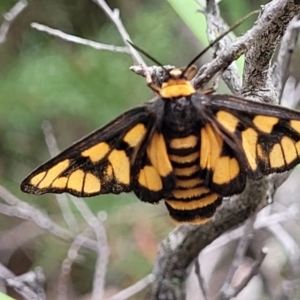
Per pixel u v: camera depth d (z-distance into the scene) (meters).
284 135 0.18
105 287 0.32
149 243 0.32
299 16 0.21
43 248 0.35
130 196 0.34
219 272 0.28
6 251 0.35
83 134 0.39
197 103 0.18
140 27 0.37
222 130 0.18
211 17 0.20
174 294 0.21
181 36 0.37
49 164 0.18
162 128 0.18
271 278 0.27
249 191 0.20
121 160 0.18
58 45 0.39
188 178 0.18
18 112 0.38
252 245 0.29
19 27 0.39
